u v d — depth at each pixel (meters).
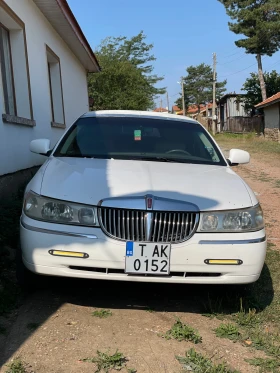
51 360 2.63
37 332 2.96
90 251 3.04
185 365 2.66
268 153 18.38
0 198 5.90
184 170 3.85
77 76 14.84
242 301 3.66
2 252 4.07
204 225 3.15
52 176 3.50
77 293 3.68
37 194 3.27
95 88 24.42
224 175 3.87
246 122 37.25
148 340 2.96
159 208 3.08
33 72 8.48
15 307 3.34
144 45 32.06
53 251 3.08
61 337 2.92
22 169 7.40
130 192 3.19
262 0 34.34
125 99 24.06
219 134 37.34
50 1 8.58
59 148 4.36
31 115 8.08
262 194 8.62
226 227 3.19
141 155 4.24
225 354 2.85
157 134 4.64
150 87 32.28
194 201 3.20
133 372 2.56
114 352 2.77
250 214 3.30
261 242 3.27
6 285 3.58
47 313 3.27
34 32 8.66
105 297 3.64
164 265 3.07
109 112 5.10
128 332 3.06
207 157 4.43
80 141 4.41
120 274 3.10
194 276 3.17
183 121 5.06
